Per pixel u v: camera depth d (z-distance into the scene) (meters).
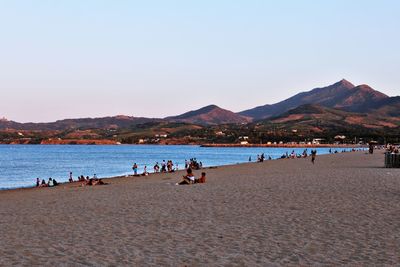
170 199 24.12
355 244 12.57
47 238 14.29
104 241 13.62
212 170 62.94
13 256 11.98
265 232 14.48
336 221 16.14
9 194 36.19
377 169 48.72
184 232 14.77
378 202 20.91
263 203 21.31
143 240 13.66
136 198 25.31
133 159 151.62
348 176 37.41
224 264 10.78
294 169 56.25
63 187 44.12
